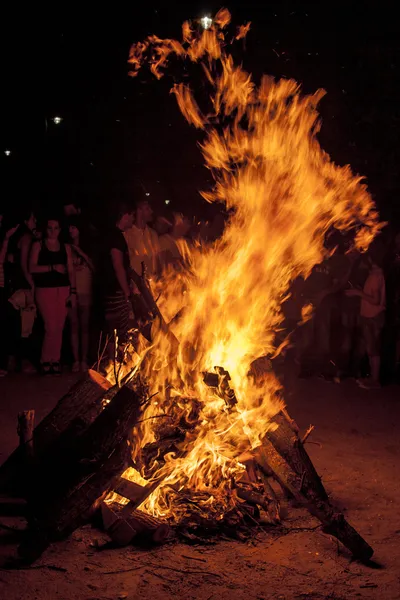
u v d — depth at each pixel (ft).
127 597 12.85
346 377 33.01
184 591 13.06
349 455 21.40
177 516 15.55
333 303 34.50
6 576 13.61
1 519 16.46
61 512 14.30
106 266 26.30
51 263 32.22
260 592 13.02
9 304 33.45
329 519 14.40
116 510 15.06
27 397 28.68
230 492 15.99
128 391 14.66
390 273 33.09
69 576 13.62
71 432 15.43
